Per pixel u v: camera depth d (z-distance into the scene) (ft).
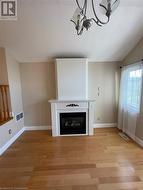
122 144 11.61
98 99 15.34
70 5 8.49
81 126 13.82
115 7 4.56
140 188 6.89
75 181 7.46
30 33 10.64
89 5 8.29
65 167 8.68
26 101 15.02
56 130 13.58
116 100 15.44
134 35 11.17
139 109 11.40
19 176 7.95
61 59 13.41
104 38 11.45
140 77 11.34
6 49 11.98
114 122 15.57
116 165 8.77
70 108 13.50
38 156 10.02
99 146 11.34
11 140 12.12
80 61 13.51
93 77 15.10
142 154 10.03
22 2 8.14
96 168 8.51
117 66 15.06
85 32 10.71
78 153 10.32
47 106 15.14
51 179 7.65
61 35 10.98
